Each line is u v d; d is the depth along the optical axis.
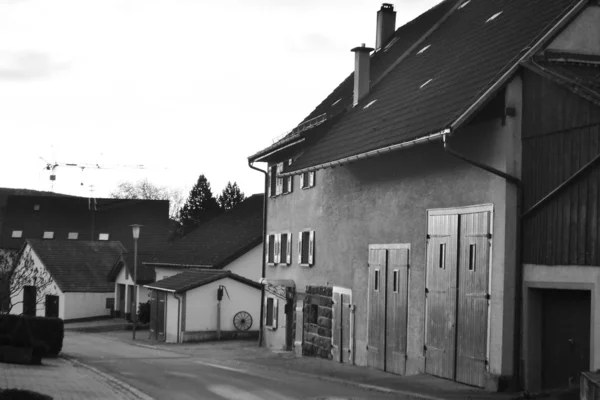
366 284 25.12
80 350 33.31
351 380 20.91
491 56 20.25
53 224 79.69
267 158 36.19
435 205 20.78
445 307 20.05
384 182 23.98
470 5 29.12
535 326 17.39
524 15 21.28
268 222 36.53
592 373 12.96
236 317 41.25
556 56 17.88
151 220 78.31
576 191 15.97
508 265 17.66
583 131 15.88
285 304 33.84
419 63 27.30
